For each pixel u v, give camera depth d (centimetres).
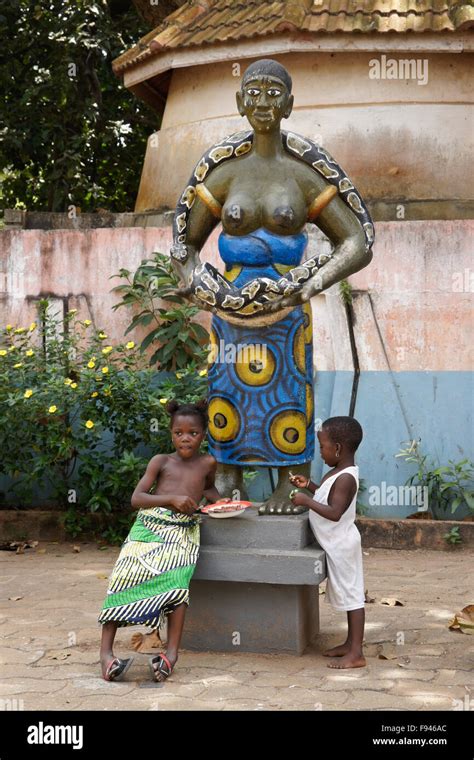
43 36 1320
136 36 1398
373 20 834
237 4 931
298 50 844
